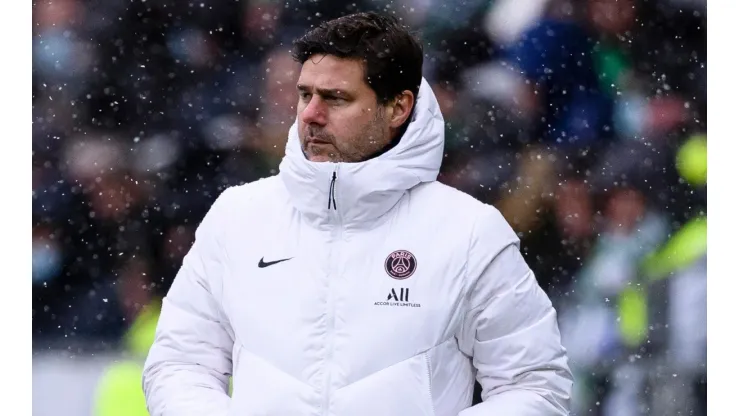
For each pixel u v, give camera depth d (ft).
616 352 68.49
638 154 74.95
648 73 76.59
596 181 73.82
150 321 71.92
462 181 73.82
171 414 31.58
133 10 76.95
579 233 72.54
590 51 76.18
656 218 73.72
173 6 77.20
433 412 30.50
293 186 31.78
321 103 31.14
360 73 30.96
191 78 76.69
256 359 31.09
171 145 75.72
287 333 30.96
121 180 74.90
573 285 71.20
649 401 66.90
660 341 68.95
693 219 73.46
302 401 30.35
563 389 31.65
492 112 74.90
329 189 31.12
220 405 31.60
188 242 74.38
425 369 30.58
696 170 74.28
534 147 74.79
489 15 76.13
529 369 31.17
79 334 70.90
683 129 75.92
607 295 70.64
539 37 76.02
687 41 76.33
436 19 76.23
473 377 32.35
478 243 31.32
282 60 76.74
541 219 73.05
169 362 32.73
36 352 69.56
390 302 30.83
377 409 30.04
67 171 74.79
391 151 31.30
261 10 76.84
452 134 74.64
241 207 33.09
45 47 76.59
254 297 31.63
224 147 75.97
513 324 31.24
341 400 30.19
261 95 76.69
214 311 32.78
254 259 32.07
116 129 75.66
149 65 76.64
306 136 31.45
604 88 76.02
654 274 71.51
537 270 71.87
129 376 68.23
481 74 75.56
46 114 75.51
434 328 30.76
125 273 73.10
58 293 72.13
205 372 32.60
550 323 31.86
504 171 74.02
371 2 76.69
